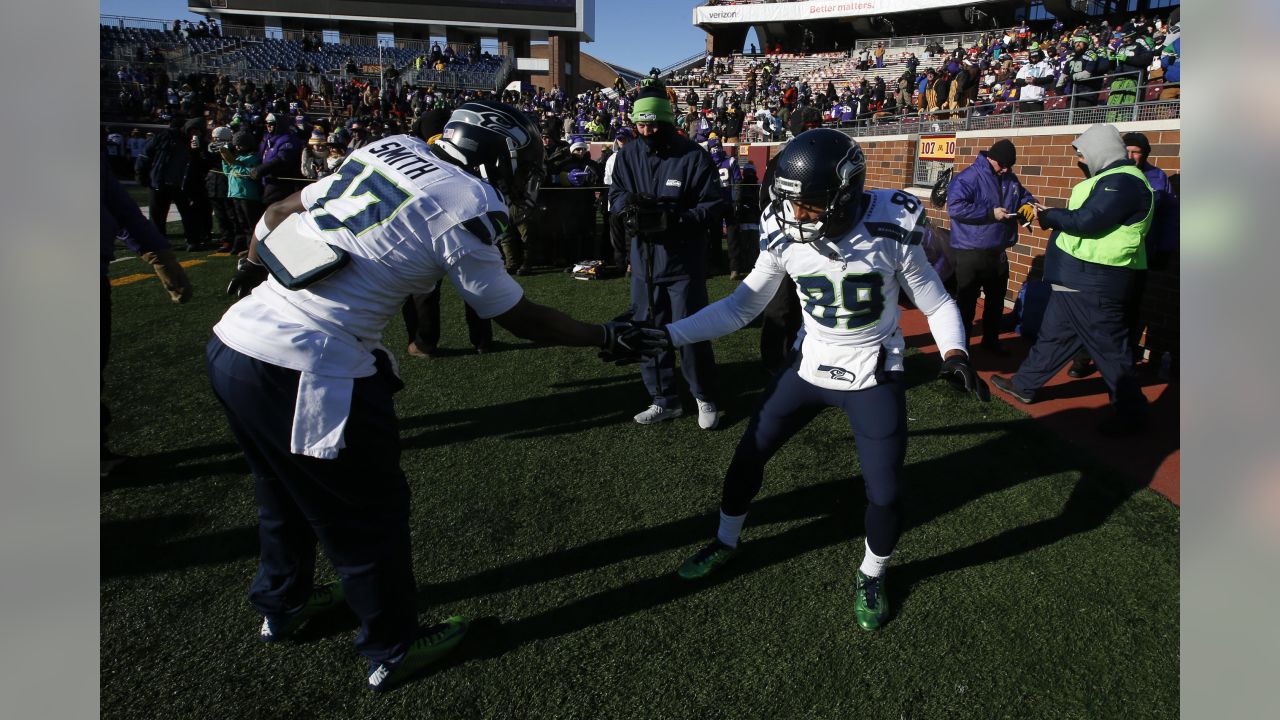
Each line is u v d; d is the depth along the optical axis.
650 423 3.95
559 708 2.06
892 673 2.18
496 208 1.87
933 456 3.56
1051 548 2.78
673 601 2.50
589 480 3.32
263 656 2.25
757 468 2.49
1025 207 4.07
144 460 3.45
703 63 41.22
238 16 34.72
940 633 2.34
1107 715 2.03
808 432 3.83
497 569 2.67
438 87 32.50
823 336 2.29
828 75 31.98
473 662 2.23
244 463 3.44
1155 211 4.28
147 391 4.34
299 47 33.72
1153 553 2.74
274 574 2.17
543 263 8.35
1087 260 3.71
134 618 2.39
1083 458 3.52
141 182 8.71
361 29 36.97
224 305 6.39
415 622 2.10
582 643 2.31
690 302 3.73
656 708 2.06
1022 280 6.12
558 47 37.28
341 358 1.81
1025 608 2.45
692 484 3.29
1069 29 28.91
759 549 2.80
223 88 24.41
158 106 23.70
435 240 1.79
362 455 1.87
